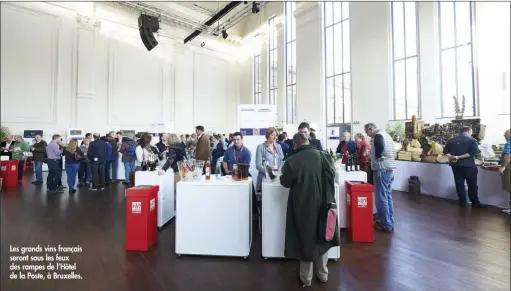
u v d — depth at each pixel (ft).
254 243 9.70
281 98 40.50
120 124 34.96
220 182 8.56
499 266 7.66
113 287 6.77
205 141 14.66
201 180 8.96
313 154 6.90
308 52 34.53
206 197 8.46
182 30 41.83
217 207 8.43
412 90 22.94
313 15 33.86
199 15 42.16
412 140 19.01
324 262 6.94
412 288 6.63
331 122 32.60
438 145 16.85
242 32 49.52
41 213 13.15
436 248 8.95
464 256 8.32
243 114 15.52
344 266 7.82
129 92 35.91
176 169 13.12
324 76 33.12
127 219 9.05
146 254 8.73
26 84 28.22
